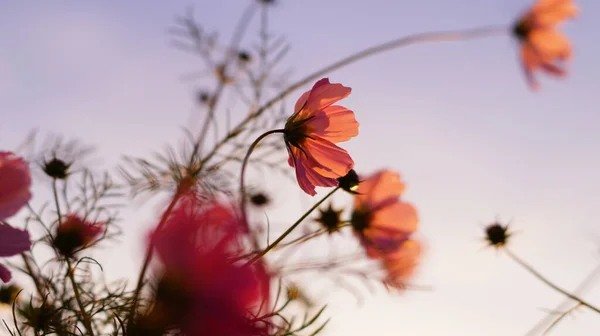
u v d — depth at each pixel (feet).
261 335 0.95
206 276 0.90
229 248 0.92
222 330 0.90
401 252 2.55
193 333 0.90
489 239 3.03
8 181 1.70
